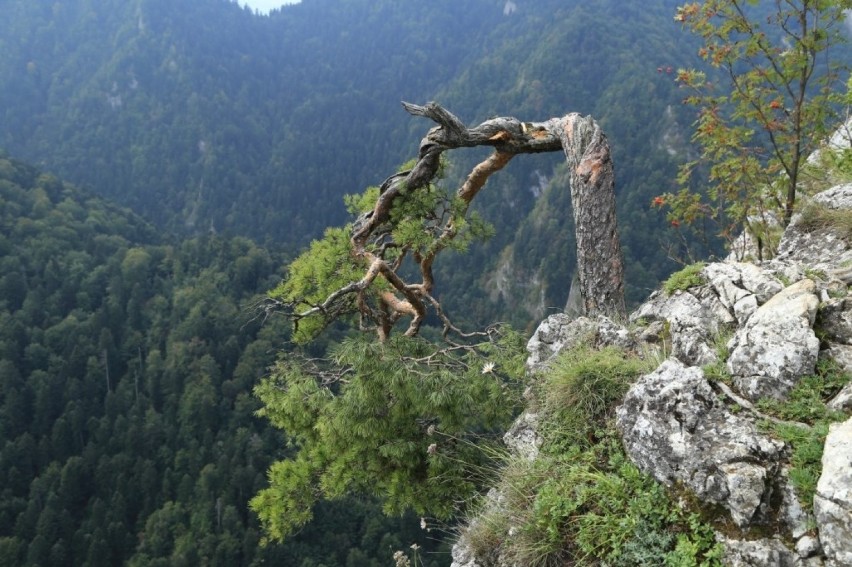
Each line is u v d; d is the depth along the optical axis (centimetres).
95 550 5259
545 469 376
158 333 8288
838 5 600
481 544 372
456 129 602
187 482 5994
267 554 5066
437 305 673
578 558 316
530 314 12225
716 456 290
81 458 6284
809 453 268
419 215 646
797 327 322
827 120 693
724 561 265
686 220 739
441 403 497
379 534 5116
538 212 13475
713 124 700
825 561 240
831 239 480
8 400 6881
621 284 554
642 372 391
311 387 582
